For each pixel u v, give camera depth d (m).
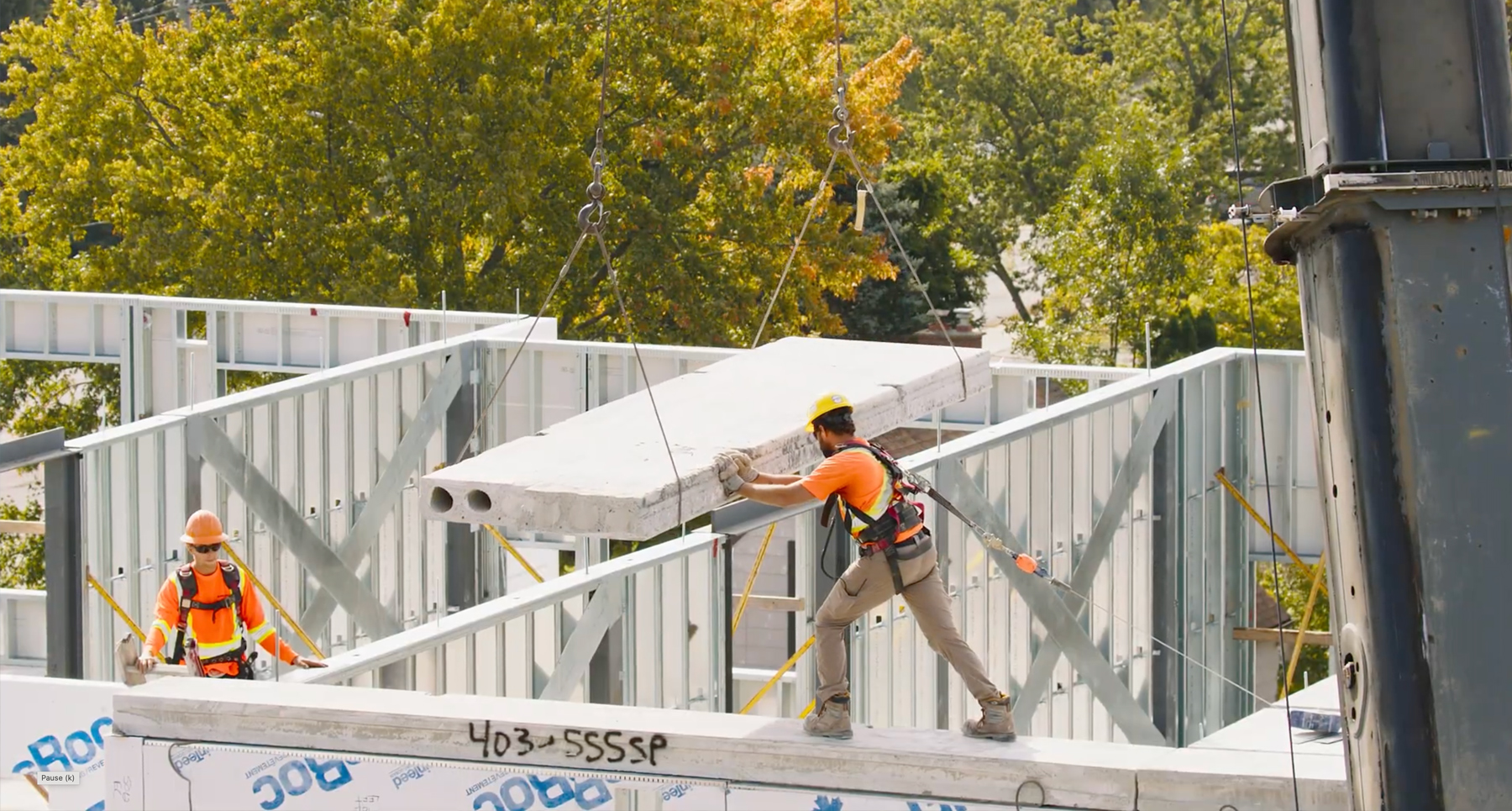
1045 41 133.88
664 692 26.77
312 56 73.56
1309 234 14.18
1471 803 13.28
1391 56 13.55
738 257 78.81
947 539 29.88
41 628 38.09
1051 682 33.53
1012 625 32.19
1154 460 37.41
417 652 22.92
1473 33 13.54
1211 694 39.56
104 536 31.47
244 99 75.25
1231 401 40.16
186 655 23.91
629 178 76.94
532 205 74.88
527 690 25.08
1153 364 87.75
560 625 25.47
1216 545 39.78
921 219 105.50
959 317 112.19
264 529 36.00
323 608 37.62
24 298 50.19
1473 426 13.36
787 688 36.25
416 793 17.83
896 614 29.48
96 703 24.39
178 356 49.38
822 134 76.56
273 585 36.31
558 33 73.81
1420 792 13.32
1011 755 16.55
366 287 70.12
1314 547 40.28
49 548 30.36
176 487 33.59
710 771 17.19
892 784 16.69
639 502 17.86
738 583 70.81
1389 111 13.54
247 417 35.44
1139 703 36.94
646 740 17.27
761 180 76.81
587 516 18.06
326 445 38.03
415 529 41.34
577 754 17.48
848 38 150.88
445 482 18.97
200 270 73.56
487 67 73.50
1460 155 13.49
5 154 82.12
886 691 29.33
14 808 24.81
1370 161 13.49
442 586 42.00
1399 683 13.36
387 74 71.88
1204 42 139.38
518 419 42.88
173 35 82.19
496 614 24.16
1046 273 123.31
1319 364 14.12
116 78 78.19
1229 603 40.47
